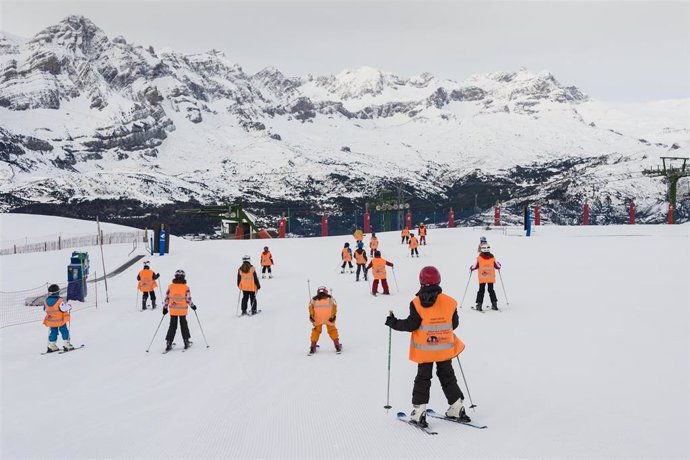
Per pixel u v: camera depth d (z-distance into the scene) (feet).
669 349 32.30
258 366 35.83
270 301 67.87
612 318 42.45
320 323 38.24
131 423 24.95
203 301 70.49
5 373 36.96
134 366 37.76
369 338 42.86
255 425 23.82
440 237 168.96
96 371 36.70
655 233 165.99
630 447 18.74
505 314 47.39
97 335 51.83
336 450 20.22
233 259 123.03
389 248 137.39
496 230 199.31
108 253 139.23
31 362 40.55
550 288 61.05
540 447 19.07
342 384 29.94
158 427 24.20
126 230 241.55
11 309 71.41
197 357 39.83
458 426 21.71
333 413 24.82
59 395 30.76
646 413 21.98
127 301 74.54
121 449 21.58
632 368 28.68
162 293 81.61
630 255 93.97
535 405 23.66
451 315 22.06
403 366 33.01
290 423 23.79
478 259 50.24
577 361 30.66
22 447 22.16
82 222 253.03
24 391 31.91
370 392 27.94
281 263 113.60
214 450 20.99
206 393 29.86
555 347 34.32
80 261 74.90
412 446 19.92
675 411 22.07
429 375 21.91
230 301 69.56
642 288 56.85
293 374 33.06
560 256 97.50
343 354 37.76
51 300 44.09
